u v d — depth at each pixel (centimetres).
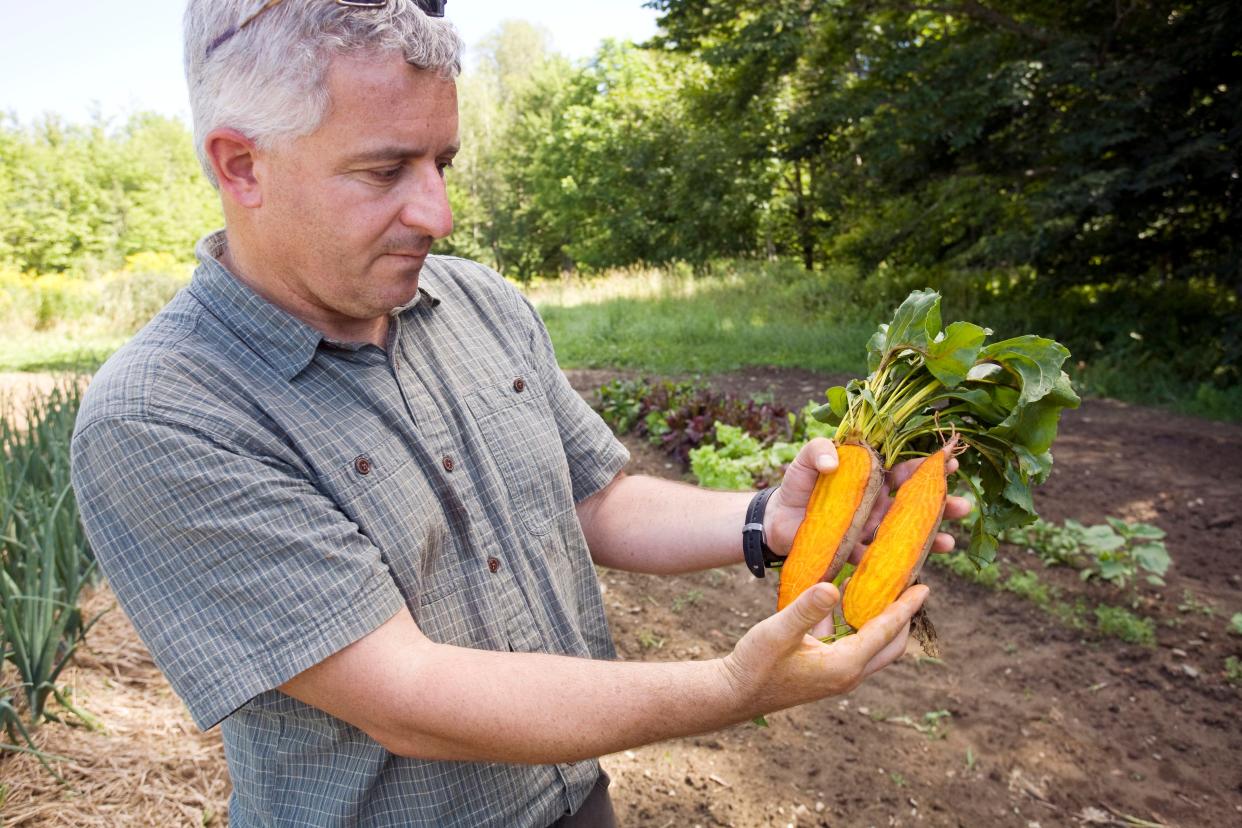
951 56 1123
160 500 110
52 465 458
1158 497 592
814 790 317
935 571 487
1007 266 1343
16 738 287
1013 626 434
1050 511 573
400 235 117
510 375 150
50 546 296
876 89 1224
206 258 124
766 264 1992
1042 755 340
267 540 111
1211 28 946
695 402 711
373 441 124
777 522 154
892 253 1464
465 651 117
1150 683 386
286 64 106
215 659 111
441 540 131
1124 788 324
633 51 3228
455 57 114
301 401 122
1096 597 458
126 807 268
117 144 4619
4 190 3869
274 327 121
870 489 145
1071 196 991
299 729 128
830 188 1486
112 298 1830
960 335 143
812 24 1259
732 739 344
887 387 154
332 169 111
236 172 114
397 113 110
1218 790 323
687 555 162
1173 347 998
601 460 167
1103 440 729
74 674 334
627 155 2736
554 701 113
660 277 1955
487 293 157
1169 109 1019
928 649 156
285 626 111
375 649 113
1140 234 1121
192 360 118
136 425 110
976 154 1198
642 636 417
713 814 302
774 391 938
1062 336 1134
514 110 4978
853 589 139
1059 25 1160
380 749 126
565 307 1802
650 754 333
